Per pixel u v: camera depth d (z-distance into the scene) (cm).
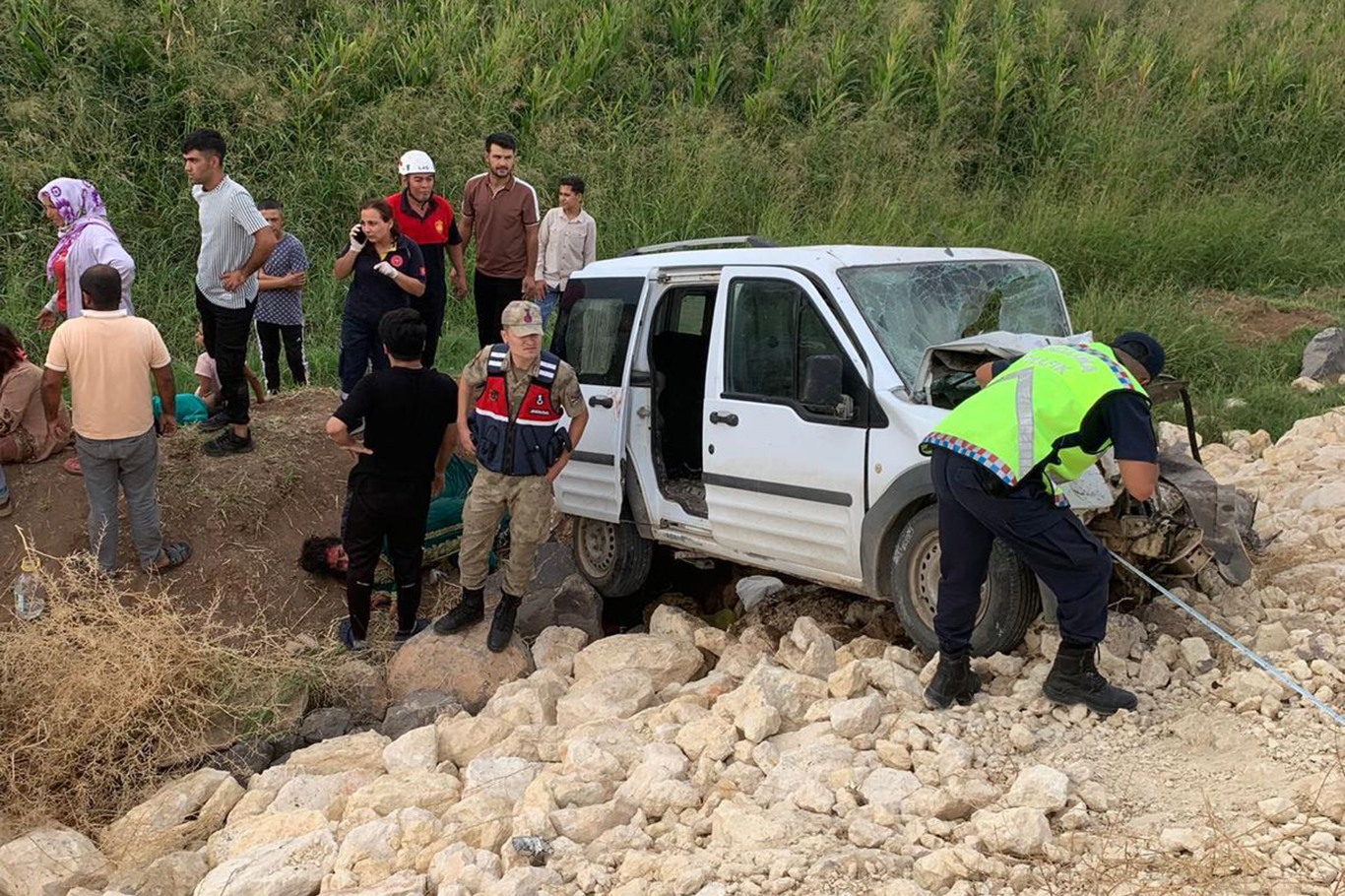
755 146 1456
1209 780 409
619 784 449
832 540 541
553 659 598
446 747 504
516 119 1422
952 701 468
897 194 1436
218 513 691
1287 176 1645
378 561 670
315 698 580
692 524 614
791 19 1692
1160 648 499
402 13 1478
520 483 559
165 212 1173
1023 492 432
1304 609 535
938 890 357
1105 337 1130
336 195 1251
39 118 1164
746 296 581
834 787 420
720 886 360
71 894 420
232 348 709
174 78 1248
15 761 503
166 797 486
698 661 570
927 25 1698
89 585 600
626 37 1570
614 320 649
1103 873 353
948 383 526
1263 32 1883
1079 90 1672
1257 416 973
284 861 418
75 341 596
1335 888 329
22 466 693
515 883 370
